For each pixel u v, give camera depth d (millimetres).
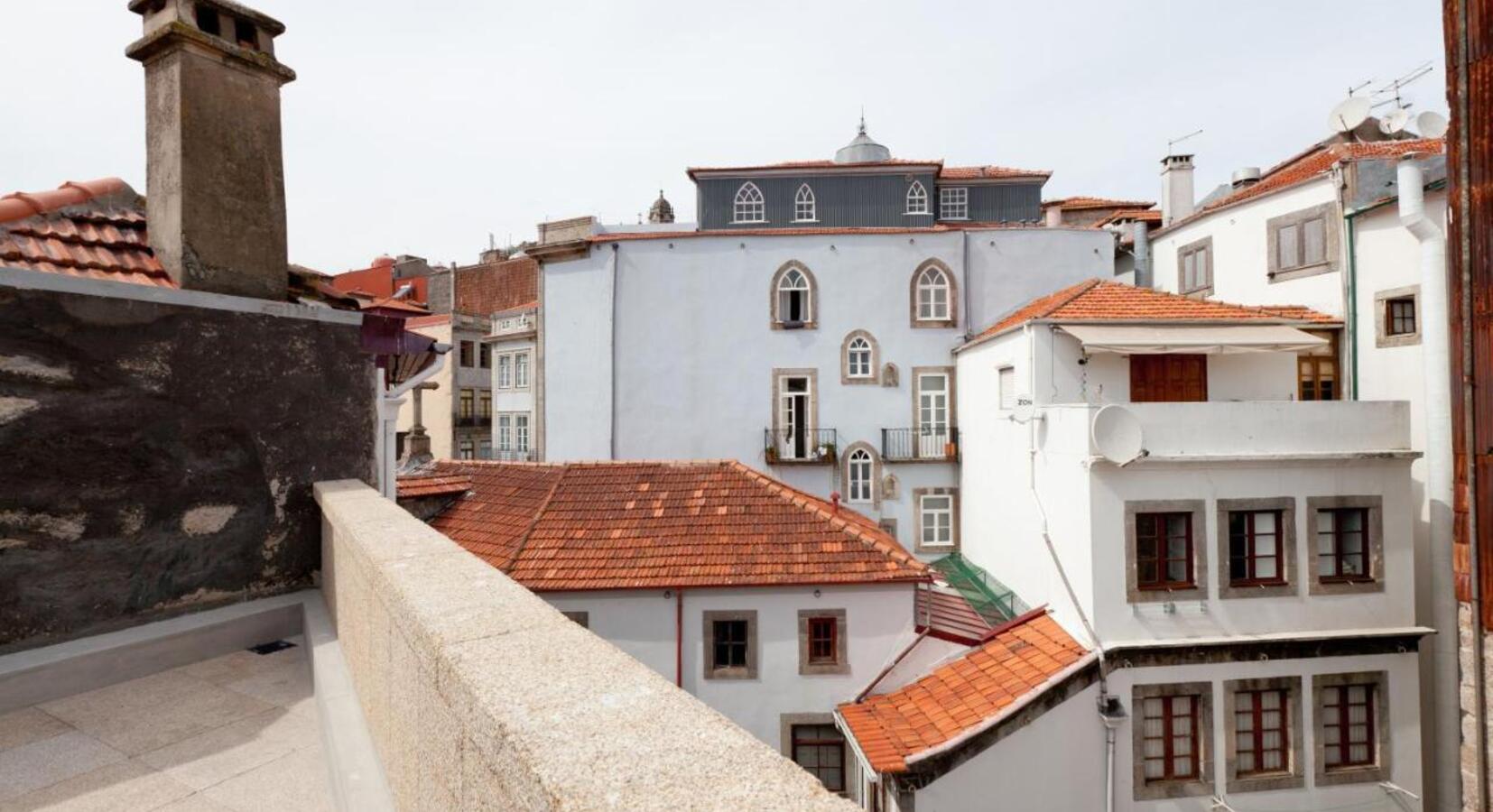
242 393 5148
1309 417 12281
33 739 3416
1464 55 8602
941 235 23031
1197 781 11531
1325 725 11867
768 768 1227
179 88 5457
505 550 13273
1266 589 12031
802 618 12453
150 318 4621
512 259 46406
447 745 1760
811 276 23156
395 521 3791
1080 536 12461
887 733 11336
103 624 4340
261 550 5230
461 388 41188
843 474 22906
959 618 13977
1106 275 23031
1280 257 17047
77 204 5520
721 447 23109
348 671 3691
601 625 12375
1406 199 13008
